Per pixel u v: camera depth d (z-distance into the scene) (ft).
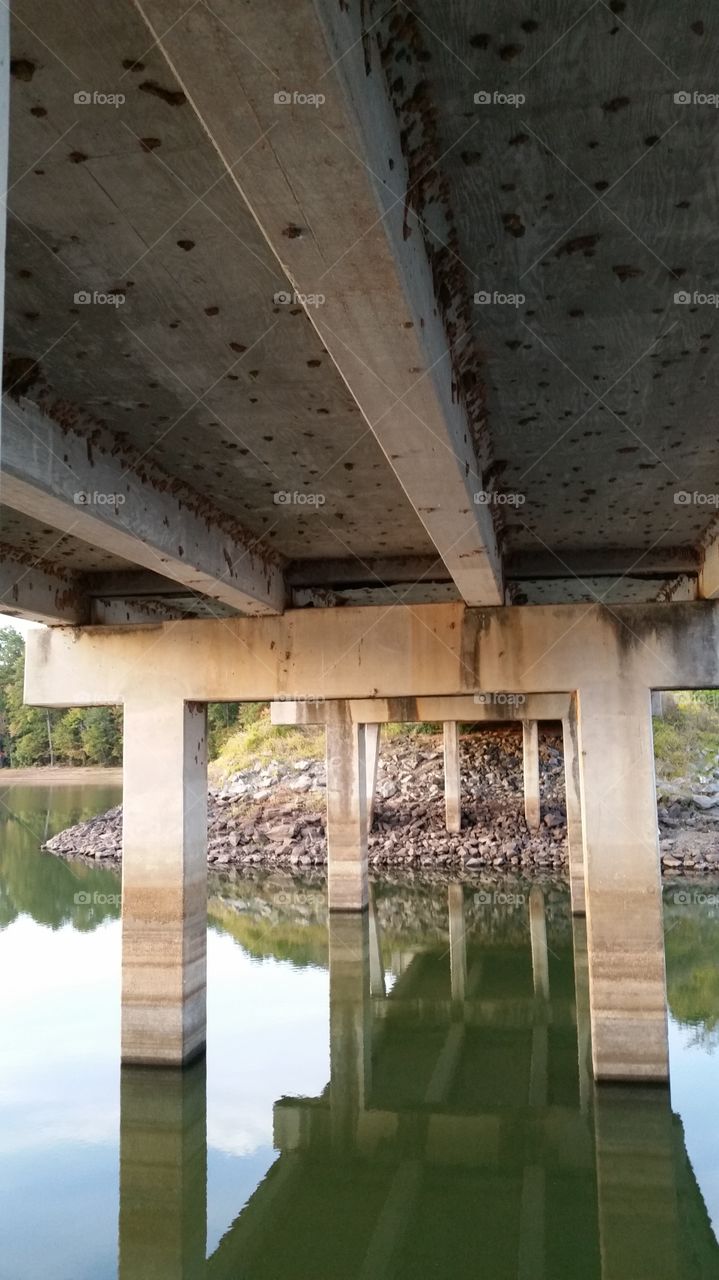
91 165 15.81
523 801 119.65
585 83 14.33
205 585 38.88
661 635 42.73
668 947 67.62
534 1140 40.04
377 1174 37.27
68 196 16.71
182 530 34.24
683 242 18.71
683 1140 38.19
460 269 19.61
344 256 14.43
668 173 16.53
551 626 43.78
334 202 13.15
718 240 18.66
